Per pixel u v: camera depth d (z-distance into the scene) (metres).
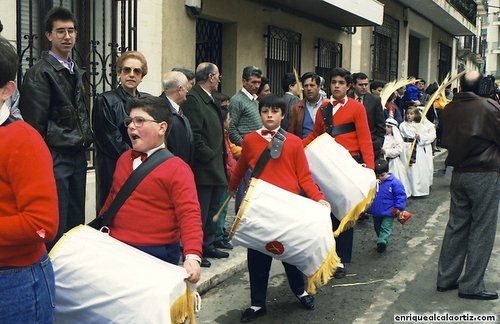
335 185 4.93
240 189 6.76
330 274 4.08
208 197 5.68
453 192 5.23
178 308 2.86
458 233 5.25
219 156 5.72
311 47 13.00
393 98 10.66
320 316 4.74
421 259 6.40
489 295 5.11
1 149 2.30
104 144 4.57
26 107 4.05
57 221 2.41
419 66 23.41
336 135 5.59
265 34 11.12
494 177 4.96
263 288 4.67
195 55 9.53
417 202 9.87
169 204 3.23
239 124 6.64
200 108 5.56
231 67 10.33
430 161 10.77
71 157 4.31
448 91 17.41
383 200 6.58
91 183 6.66
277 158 4.48
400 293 5.30
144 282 2.81
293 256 4.00
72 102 4.31
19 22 5.58
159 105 3.26
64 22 4.20
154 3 8.00
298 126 6.57
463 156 5.02
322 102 6.26
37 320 2.42
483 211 5.01
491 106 4.93
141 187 3.22
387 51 18.19
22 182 2.32
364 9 12.66
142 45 7.82
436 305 5.00
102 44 6.84
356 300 5.12
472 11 26.42
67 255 2.88
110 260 2.88
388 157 9.25
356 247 6.89
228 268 5.64
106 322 2.82
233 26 10.25
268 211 3.94
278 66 11.73
